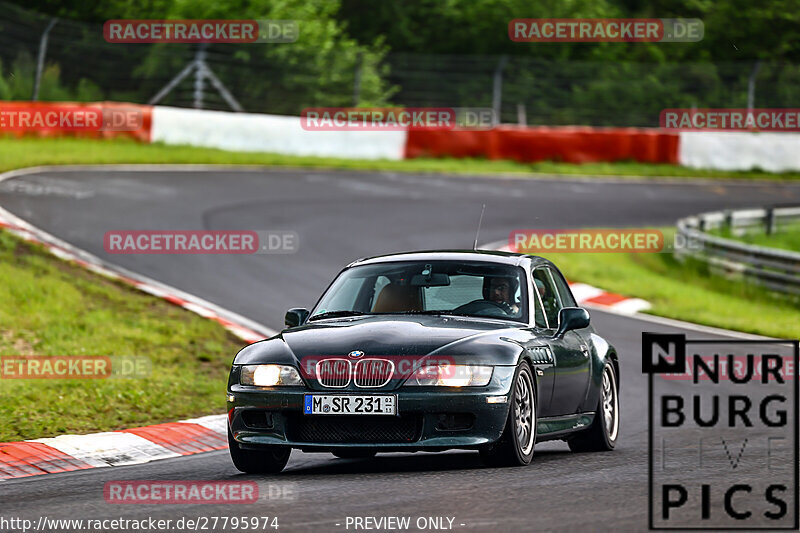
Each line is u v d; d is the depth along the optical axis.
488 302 26.64
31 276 55.06
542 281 28.69
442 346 23.48
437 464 25.39
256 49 146.38
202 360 44.62
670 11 196.00
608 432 29.52
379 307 26.89
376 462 26.67
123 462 28.59
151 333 47.97
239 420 24.14
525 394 24.55
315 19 156.38
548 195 107.88
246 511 19.05
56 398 36.03
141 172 96.88
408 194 100.00
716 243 80.50
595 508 18.36
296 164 112.19
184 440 31.44
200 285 60.28
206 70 132.62
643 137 136.25
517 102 165.50
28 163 93.38
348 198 94.38
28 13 135.00
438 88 163.50
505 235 82.69
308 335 24.59
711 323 59.84
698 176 135.88
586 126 167.62
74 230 70.94
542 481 21.56
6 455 27.83
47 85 131.75
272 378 23.70
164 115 112.75
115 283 58.19
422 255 28.61
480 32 181.62
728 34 192.38
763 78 169.00
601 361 29.61
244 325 51.78
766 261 75.00
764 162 142.38
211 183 94.75
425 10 184.38
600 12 185.25
